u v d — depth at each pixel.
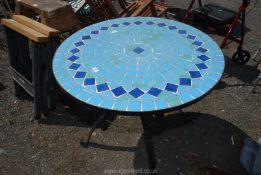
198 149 3.19
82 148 3.21
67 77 2.31
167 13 5.73
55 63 2.46
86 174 2.95
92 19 4.73
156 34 2.86
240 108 3.70
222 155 3.13
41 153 3.15
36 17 4.24
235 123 3.50
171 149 3.19
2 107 3.70
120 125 3.46
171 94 2.11
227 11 4.68
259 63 4.46
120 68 2.37
